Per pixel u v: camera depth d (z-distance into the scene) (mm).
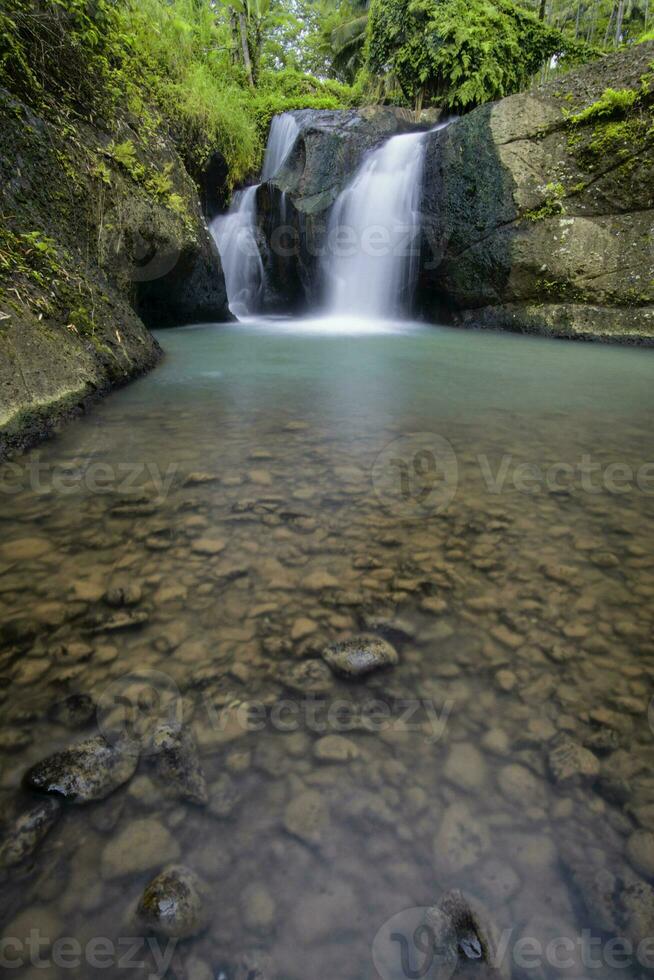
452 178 7191
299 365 4469
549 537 1700
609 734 955
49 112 4051
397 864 747
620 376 4355
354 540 1658
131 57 6098
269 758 900
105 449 2369
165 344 5359
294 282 9391
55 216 3648
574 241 6402
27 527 1669
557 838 784
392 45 9109
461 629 1250
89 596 1331
